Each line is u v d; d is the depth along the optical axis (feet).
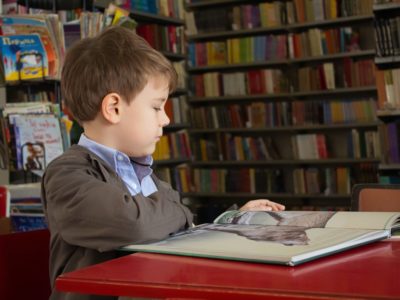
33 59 9.69
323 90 19.16
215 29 21.06
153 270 2.22
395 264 2.24
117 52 3.32
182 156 19.84
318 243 2.46
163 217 3.07
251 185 20.45
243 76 20.49
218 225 3.18
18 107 9.52
